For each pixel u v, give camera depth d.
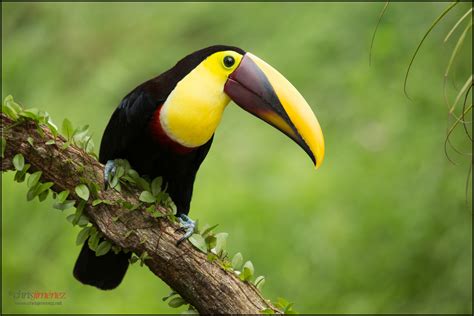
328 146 12.33
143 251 6.31
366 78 11.98
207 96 6.96
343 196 11.70
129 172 6.49
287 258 11.36
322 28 13.18
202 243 6.29
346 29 12.99
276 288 11.22
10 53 14.80
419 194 11.29
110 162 6.54
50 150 6.20
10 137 6.10
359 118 12.32
